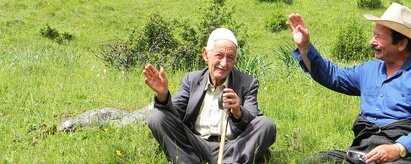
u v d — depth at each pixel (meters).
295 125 7.22
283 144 6.32
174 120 5.52
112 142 6.11
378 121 5.29
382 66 5.43
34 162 5.72
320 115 7.73
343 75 5.60
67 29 32.53
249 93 5.65
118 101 8.55
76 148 6.17
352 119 7.56
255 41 30.86
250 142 5.36
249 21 34.06
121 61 13.62
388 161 4.91
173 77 11.86
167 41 14.38
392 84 5.27
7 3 35.28
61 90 9.38
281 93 9.75
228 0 36.59
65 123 6.96
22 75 11.47
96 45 30.28
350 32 24.38
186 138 5.59
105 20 34.09
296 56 5.60
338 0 36.94
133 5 36.44
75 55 15.68
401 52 5.23
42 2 35.78
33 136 6.67
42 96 8.80
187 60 14.06
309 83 10.66
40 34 31.16
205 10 14.89
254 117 5.46
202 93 5.64
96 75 11.76
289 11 35.38
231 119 5.51
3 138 6.58
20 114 7.64
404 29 5.12
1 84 9.71
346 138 6.77
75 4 35.91
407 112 5.19
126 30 33.12
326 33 32.25
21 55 15.10
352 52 24.00
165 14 35.09
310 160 5.48
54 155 5.96
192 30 14.45
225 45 5.43
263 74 11.88
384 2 36.53
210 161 5.53
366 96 5.42
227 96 5.27
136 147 5.93
